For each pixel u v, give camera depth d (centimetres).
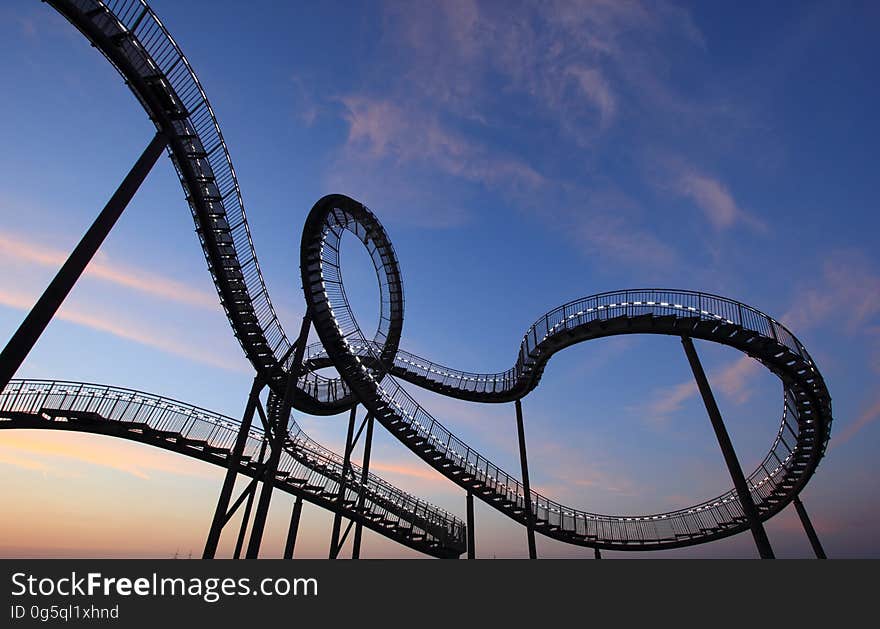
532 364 2256
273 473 1543
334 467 2220
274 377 1878
